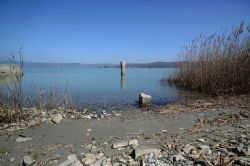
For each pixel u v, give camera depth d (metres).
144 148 3.49
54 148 3.84
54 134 4.64
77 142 4.14
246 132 4.25
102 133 4.70
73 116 6.71
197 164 2.94
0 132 4.81
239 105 7.02
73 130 4.93
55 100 8.05
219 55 10.51
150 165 2.99
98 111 7.95
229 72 9.80
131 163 3.12
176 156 3.18
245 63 9.38
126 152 3.59
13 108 5.95
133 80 22.36
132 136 4.43
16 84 6.04
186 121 5.50
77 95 11.52
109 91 13.34
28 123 5.55
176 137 4.24
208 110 6.66
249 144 3.47
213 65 10.68
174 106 7.94
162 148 3.64
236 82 9.61
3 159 3.42
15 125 5.38
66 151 3.70
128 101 10.05
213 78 10.42
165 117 6.13
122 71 28.38
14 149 3.81
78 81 20.69
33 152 3.66
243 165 2.76
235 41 9.94
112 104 9.33
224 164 2.81
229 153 3.19
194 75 12.62
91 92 12.80
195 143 3.81
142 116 6.56
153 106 8.75
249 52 9.33
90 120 5.95
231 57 9.94
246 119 5.30
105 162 3.20
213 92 10.15
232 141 3.70
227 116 5.70
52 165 3.18
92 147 3.85
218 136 4.12
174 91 12.80
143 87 15.39
